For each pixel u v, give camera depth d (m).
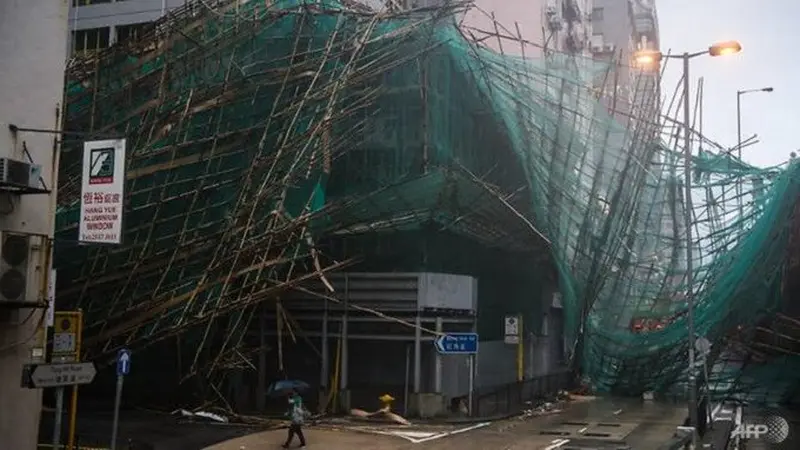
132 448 20.81
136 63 31.06
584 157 31.67
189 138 30.11
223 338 30.97
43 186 15.52
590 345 40.34
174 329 27.52
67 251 29.25
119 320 28.50
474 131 33.91
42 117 16.41
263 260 27.11
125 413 28.95
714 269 35.38
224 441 23.22
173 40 30.39
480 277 36.50
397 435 25.08
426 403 29.31
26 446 15.62
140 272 28.45
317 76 27.94
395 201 30.42
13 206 15.50
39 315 15.65
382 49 29.61
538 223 34.16
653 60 36.22
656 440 25.08
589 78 39.47
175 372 31.20
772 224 33.69
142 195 29.66
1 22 15.95
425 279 30.02
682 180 34.72
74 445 19.95
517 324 32.38
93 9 43.06
